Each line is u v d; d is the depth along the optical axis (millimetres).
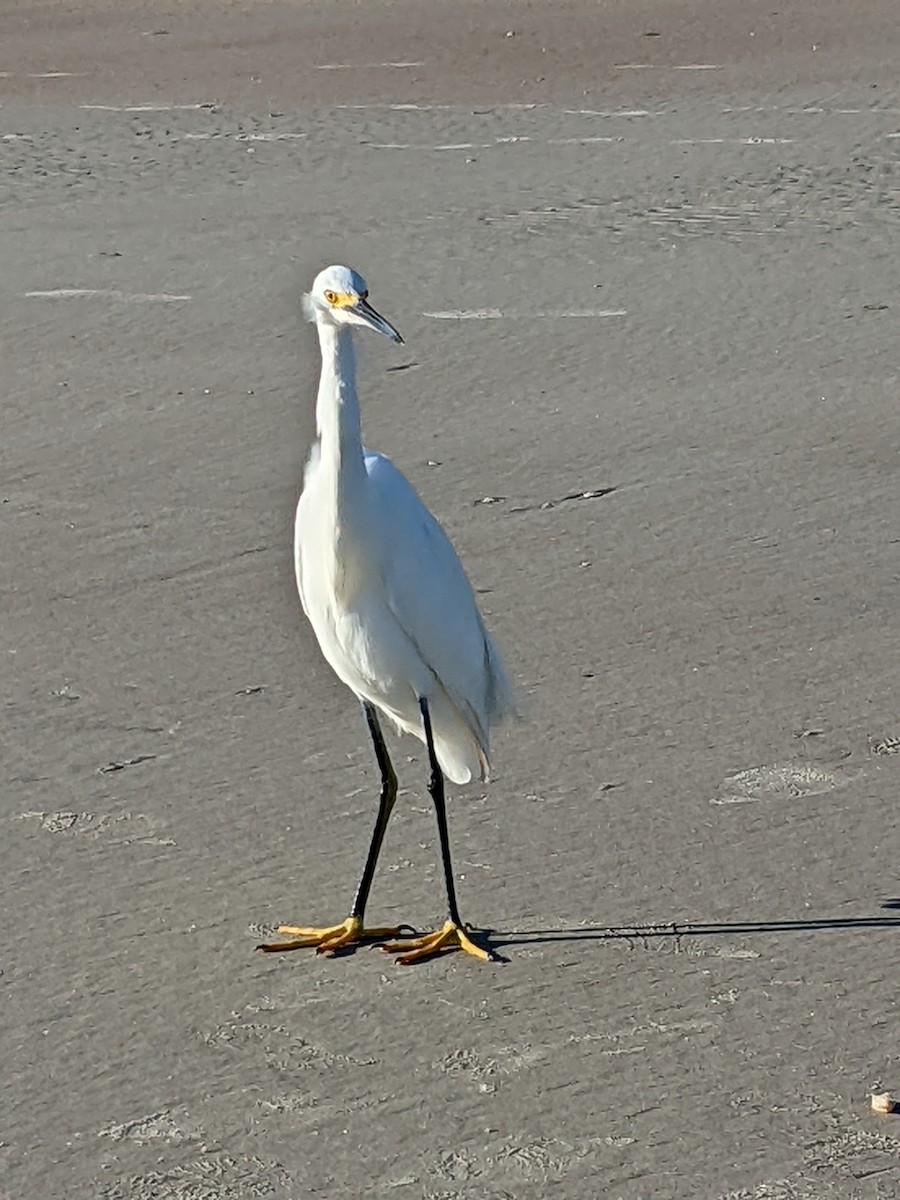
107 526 3125
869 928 2176
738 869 2273
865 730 2531
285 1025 2082
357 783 2461
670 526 3084
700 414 3486
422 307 4137
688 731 2539
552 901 2238
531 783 2443
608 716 2578
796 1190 1876
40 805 2426
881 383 3590
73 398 3619
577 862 2299
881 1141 1921
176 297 4262
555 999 2100
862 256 4430
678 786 2428
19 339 3984
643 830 2348
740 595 2869
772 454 3320
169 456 3367
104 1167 1926
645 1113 1960
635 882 2262
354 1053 2043
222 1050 2053
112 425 3500
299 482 3250
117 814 2406
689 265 4406
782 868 2273
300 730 2570
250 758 2512
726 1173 1896
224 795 2439
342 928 2193
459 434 3430
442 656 2168
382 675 2172
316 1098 1991
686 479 3238
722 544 3023
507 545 3033
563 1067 2016
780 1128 1938
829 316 3992
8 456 3383
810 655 2707
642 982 2117
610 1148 1925
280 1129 1958
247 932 2211
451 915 2182
